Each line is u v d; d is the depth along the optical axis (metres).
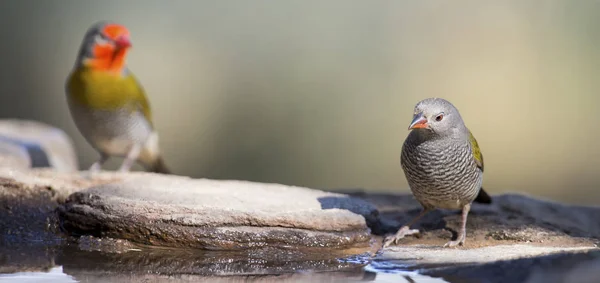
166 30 17.66
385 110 16.39
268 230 5.93
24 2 17.89
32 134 10.66
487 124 15.91
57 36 17.95
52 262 5.69
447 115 5.87
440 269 5.21
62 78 17.84
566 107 15.96
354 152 16.20
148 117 9.34
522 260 5.09
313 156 16.28
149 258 5.81
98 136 9.05
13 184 6.78
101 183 7.04
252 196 6.60
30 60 17.78
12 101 17.58
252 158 16.48
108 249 6.06
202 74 17.25
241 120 16.78
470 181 6.09
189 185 6.93
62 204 6.65
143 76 17.20
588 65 16.11
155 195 6.40
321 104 16.61
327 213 6.14
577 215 7.31
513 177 15.61
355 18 17.05
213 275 5.39
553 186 15.48
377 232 6.58
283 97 16.78
